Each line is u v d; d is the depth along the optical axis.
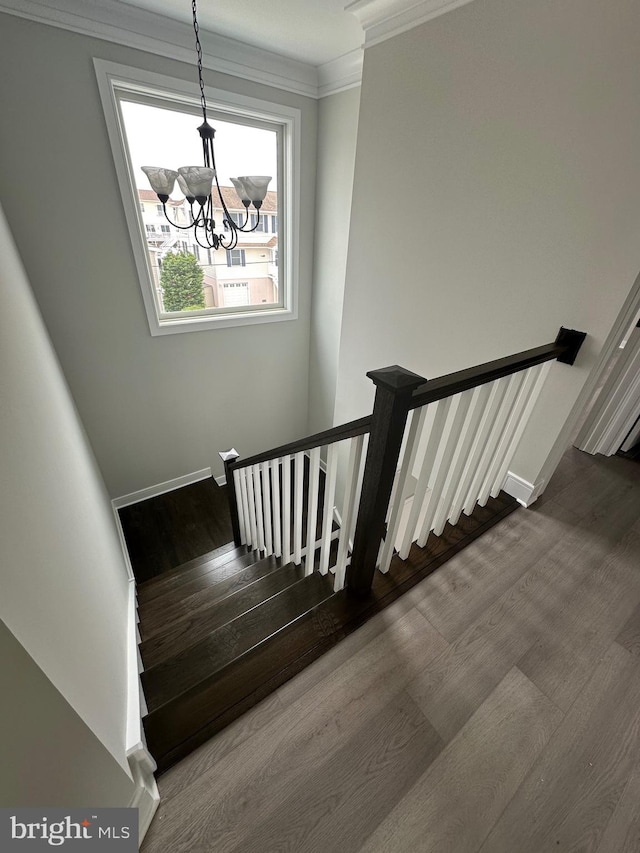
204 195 1.66
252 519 2.32
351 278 2.57
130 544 3.14
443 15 1.62
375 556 1.36
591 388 1.74
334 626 1.38
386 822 0.95
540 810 0.96
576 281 1.52
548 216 1.53
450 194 1.85
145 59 2.20
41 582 0.77
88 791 0.73
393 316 2.38
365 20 1.92
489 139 1.63
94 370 2.80
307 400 4.32
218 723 1.12
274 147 3.03
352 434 1.14
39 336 1.83
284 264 3.53
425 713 1.15
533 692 1.20
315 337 3.86
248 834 0.93
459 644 1.33
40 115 2.03
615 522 1.89
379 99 2.01
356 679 1.23
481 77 1.57
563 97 1.37
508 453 1.90
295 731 1.11
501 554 1.69
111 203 2.41
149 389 3.12
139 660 1.44
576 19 1.27
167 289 2.98
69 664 0.78
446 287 2.01
